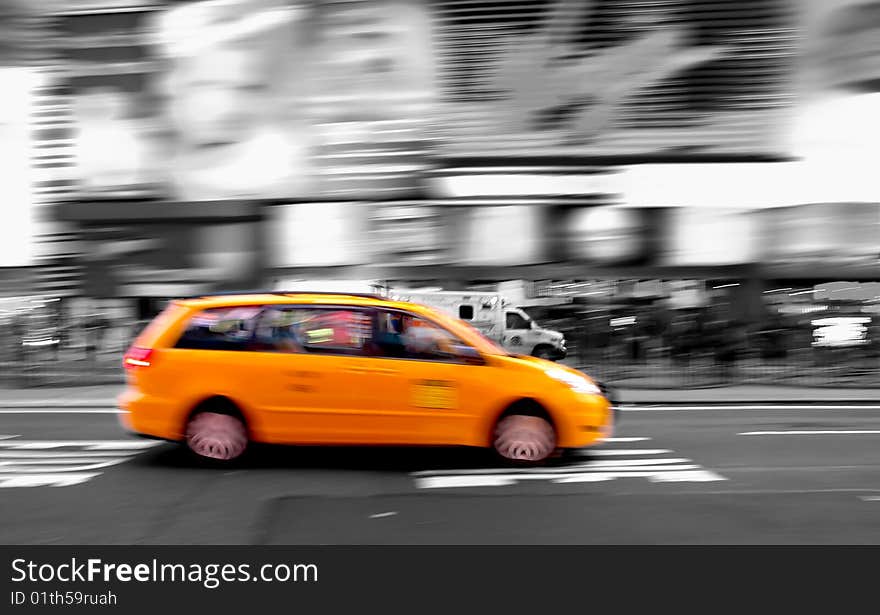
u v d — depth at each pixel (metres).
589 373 15.37
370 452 7.82
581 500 6.08
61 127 19.72
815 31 18.86
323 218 19.94
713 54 19.11
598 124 19.42
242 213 19.91
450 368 7.18
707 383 14.91
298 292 7.48
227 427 7.15
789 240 19.19
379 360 7.17
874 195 18.97
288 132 19.84
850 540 5.14
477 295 18.61
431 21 19.48
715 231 19.33
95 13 19.62
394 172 19.73
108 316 18.56
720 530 5.33
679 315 17.59
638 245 19.41
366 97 19.72
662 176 19.38
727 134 19.19
